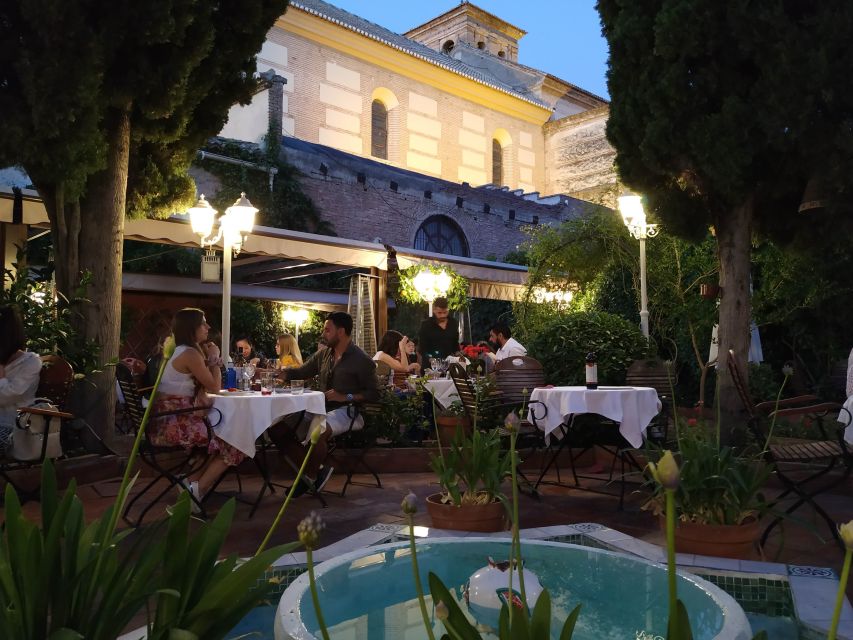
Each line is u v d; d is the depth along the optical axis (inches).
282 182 703.1
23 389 177.6
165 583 54.8
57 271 254.2
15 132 223.5
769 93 237.3
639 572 95.2
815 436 277.4
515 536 48.5
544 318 473.1
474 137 1144.2
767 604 107.7
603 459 254.4
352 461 250.4
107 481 232.1
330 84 959.0
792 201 274.1
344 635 73.3
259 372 225.1
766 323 394.6
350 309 480.7
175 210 299.9
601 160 1188.5
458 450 152.3
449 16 1347.2
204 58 266.1
